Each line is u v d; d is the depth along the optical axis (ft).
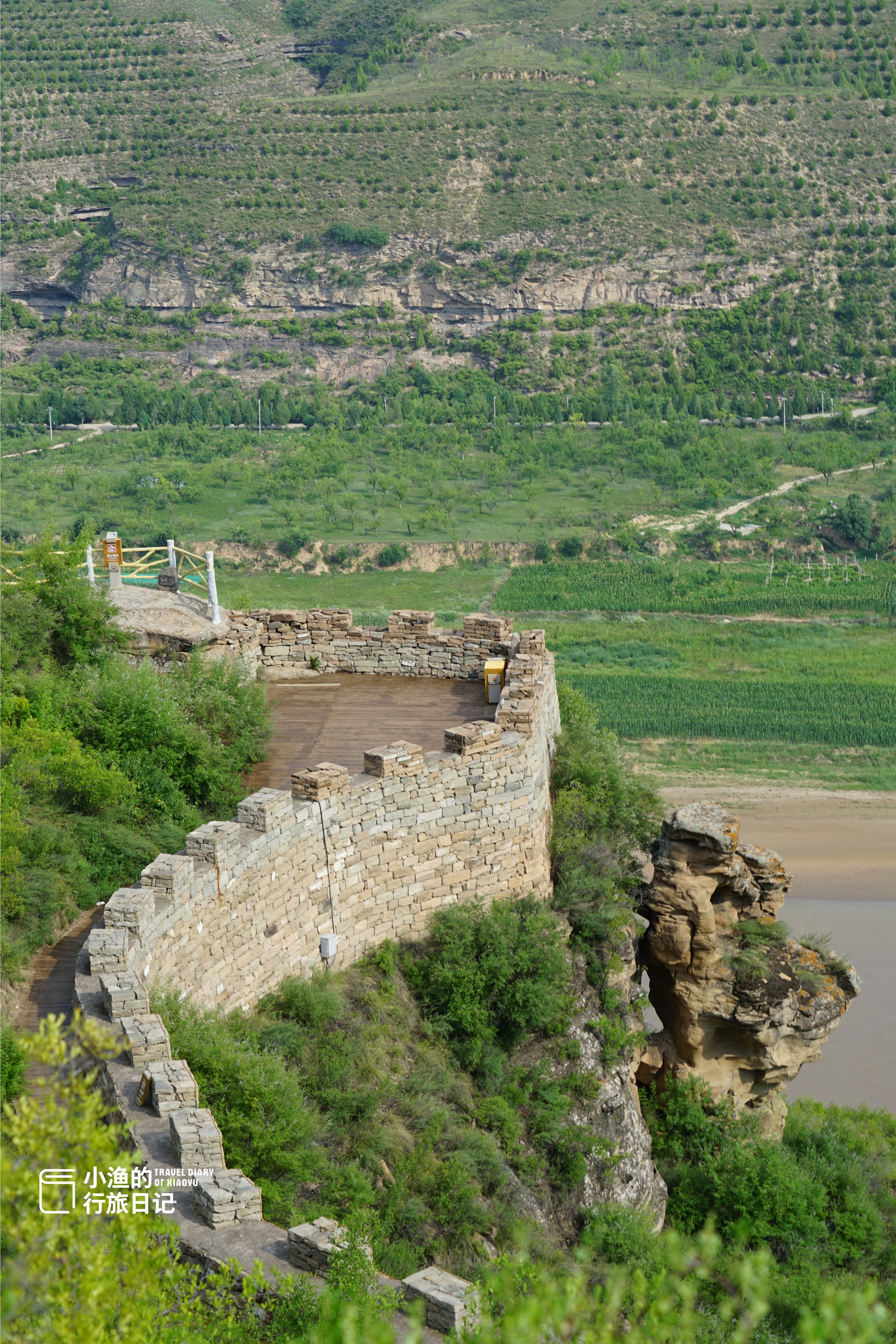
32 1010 76.33
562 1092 102.58
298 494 586.86
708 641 414.00
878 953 210.38
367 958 98.27
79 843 91.45
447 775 101.81
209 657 118.83
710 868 127.34
